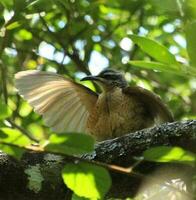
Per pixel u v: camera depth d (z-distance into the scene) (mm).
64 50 16172
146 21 16750
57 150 6242
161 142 8359
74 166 6555
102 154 8578
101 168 6539
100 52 17156
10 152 6316
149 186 8648
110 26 17234
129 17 16328
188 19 6617
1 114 6445
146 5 16078
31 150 6320
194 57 6152
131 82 16812
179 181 8531
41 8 13875
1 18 14633
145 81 16891
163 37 14336
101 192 6695
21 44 16812
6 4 12359
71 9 14883
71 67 17266
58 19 16562
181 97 16453
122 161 8523
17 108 15703
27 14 13797
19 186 8555
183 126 8344
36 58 16797
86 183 6648
